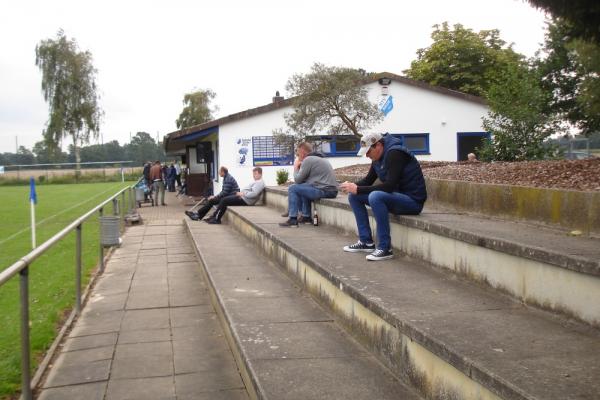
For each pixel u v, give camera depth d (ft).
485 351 9.32
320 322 15.76
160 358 15.89
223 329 18.03
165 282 26.71
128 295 24.13
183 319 20.03
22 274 13.02
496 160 39.65
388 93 70.28
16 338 17.87
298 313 16.78
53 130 181.06
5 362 15.56
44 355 16.57
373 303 12.74
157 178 81.10
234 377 14.25
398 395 10.68
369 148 19.95
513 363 8.73
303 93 55.72
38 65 183.21
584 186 17.80
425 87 70.69
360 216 20.04
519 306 12.50
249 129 68.23
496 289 13.56
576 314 11.00
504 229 16.24
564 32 19.86
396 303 12.67
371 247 19.99
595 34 16.90
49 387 14.02
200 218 48.01
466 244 14.89
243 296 19.13
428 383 10.23
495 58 118.11
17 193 118.83
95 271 30.19
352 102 55.62
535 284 12.14
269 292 19.70
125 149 351.25
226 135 68.03
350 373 11.83
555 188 17.69
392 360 11.80
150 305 22.24
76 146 188.65
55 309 21.47
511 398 7.72
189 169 107.86
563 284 11.34
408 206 19.13
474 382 8.77
